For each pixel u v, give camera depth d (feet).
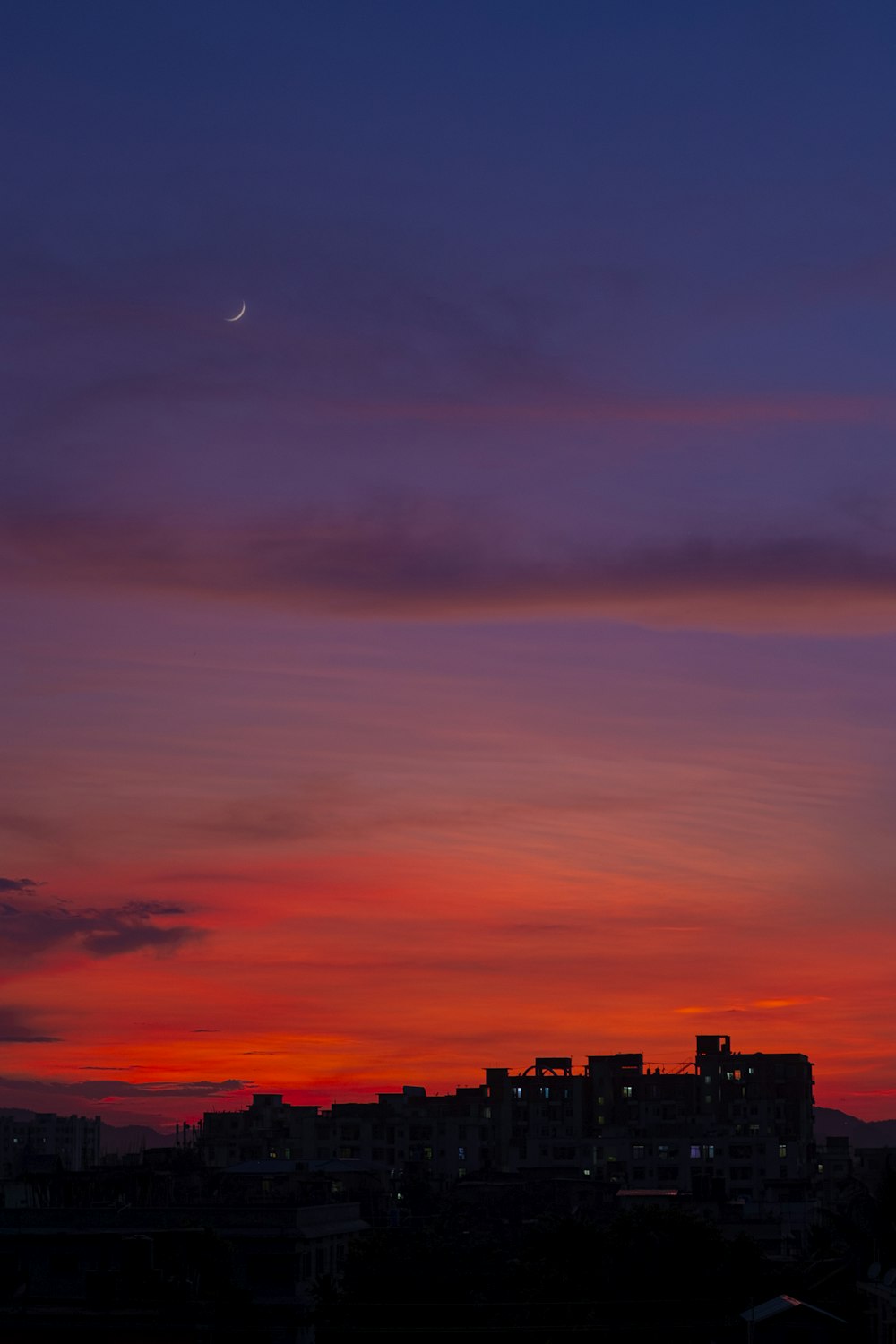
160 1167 488.02
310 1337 287.28
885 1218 324.39
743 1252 287.89
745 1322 267.80
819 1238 354.33
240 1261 293.43
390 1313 272.51
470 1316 273.13
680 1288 279.49
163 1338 192.75
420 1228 345.31
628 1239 286.25
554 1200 503.61
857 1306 289.94
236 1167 464.24
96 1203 337.31
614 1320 273.95
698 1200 453.99
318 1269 307.99
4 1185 338.75
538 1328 262.88
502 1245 393.50
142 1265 212.23
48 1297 236.84
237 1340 266.16
